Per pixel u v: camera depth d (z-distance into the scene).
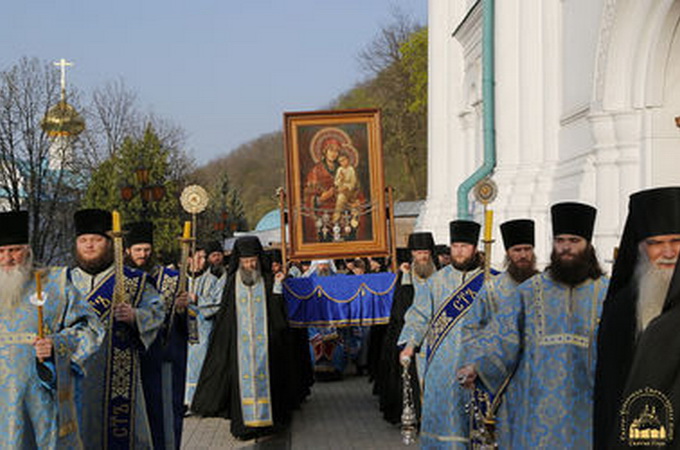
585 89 11.03
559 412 4.52
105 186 34.59
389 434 8.84
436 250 9.64
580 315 4.57
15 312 5.00
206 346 10.52
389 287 9.94
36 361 4.91
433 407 6.42
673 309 3.19
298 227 10.87
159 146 35.72
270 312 8.94
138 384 6.22
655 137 9.60
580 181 10.81
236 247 8.92
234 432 8.70
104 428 6.09
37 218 28.58
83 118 31.19
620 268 3.64
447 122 19.52
